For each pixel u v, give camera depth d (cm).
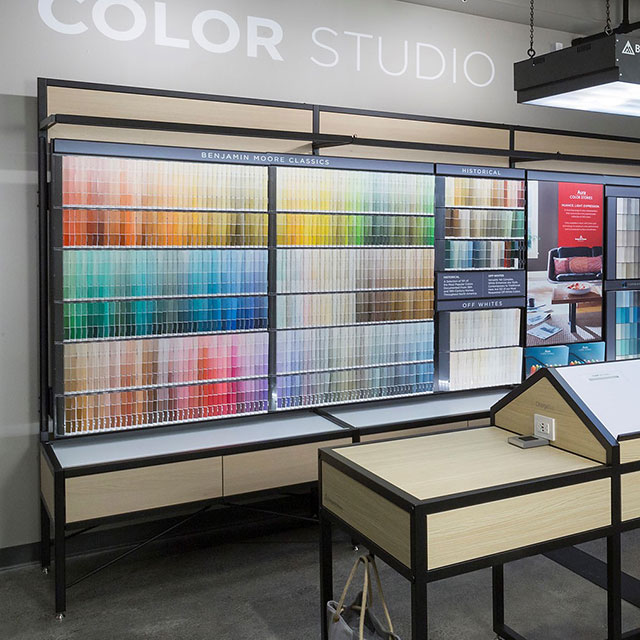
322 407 450
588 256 526
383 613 342
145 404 386
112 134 378
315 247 423
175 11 409
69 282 364
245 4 428
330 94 458
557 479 251
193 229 390
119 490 347
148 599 357
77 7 384
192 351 395
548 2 498
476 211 476
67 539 394
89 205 365
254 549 419
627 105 322
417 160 470
